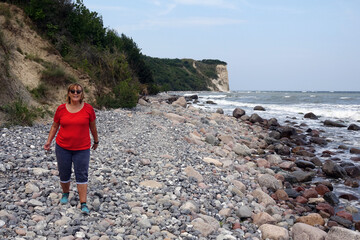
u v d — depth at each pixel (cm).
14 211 411
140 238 406
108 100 1628
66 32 1725
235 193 668
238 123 1922
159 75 9644
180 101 2486
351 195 779
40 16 1557
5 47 1220
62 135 433
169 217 483
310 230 489
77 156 440
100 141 876
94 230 402
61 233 378
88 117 439
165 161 773
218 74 14188
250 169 893
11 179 512
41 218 407
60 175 452
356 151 1269
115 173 630
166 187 599
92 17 2125
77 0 1850
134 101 1764
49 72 1339
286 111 2792
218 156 981
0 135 779
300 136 1600
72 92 423
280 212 645
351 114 2405
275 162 1089
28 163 587
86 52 1752
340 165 1052
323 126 1972
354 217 672
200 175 699
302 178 919
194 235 439
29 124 953
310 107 3000
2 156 593
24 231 366
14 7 1478
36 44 1459
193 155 885
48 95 1292
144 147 870
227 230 495
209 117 1872
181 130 1205
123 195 535
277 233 491
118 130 1052
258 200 681
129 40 3731
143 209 493
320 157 1214
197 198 591
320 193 813
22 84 1159
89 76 1623
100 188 543
